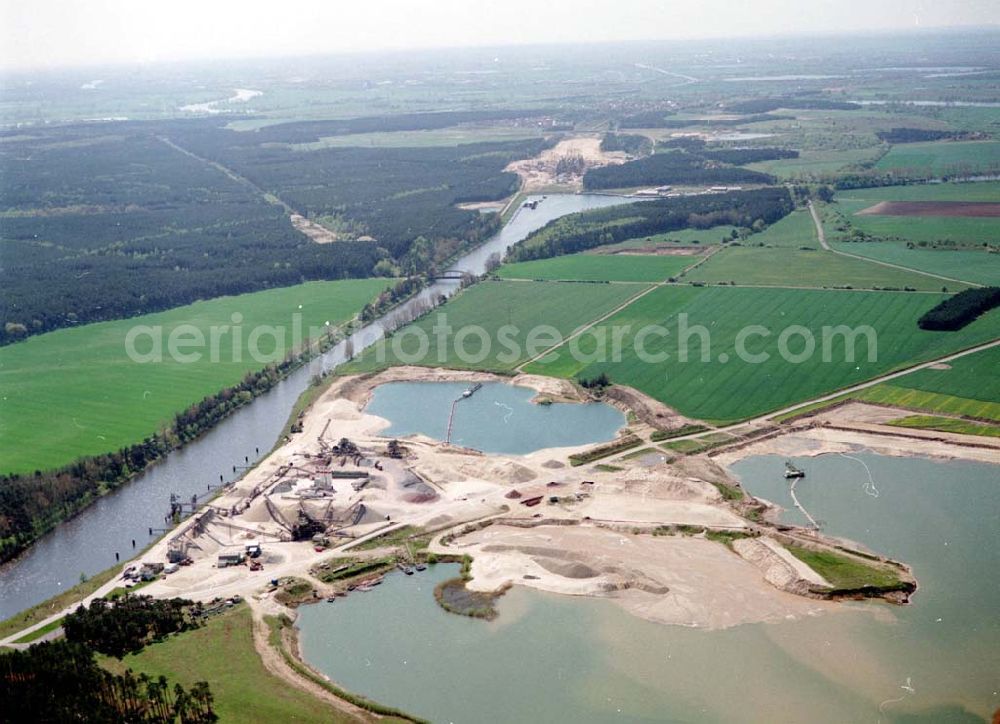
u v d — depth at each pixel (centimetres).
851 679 17162
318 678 17750
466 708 16950
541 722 16512
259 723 16375
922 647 17925
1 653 17625
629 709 16712
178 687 16725
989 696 16588
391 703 17162
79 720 15912
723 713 16525
